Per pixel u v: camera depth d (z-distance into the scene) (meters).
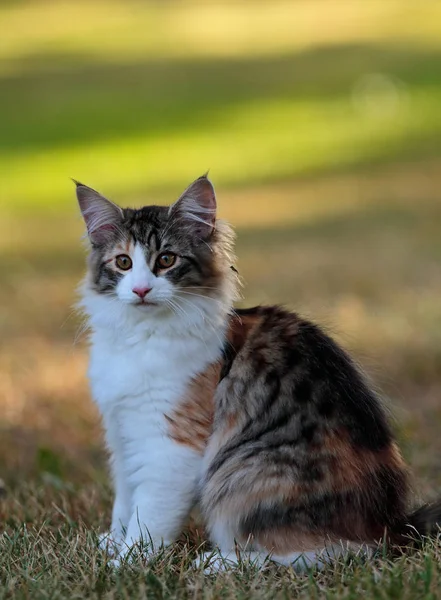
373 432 5.99
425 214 18.78
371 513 5.81
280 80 32.47
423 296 12.79
